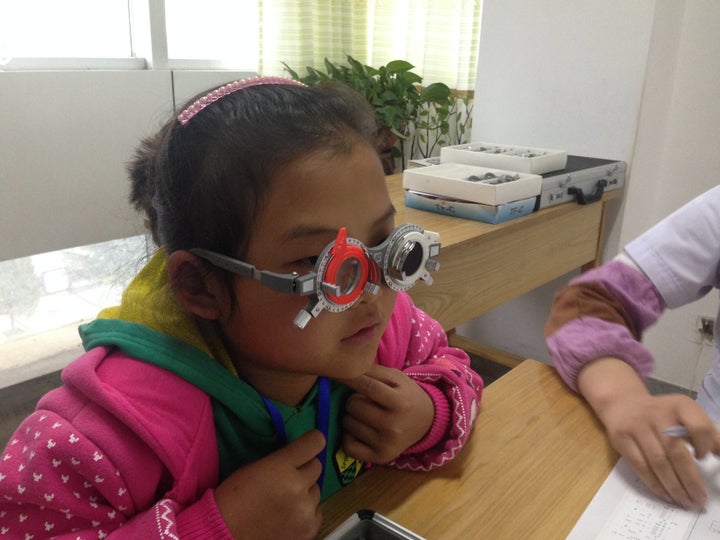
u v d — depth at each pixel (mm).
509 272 1569
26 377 1880
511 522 545
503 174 1581
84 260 2080
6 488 469
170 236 536
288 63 2500
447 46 2648
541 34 1953
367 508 562
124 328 564
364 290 483
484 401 747
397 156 2615
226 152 487
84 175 1957
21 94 1778
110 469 478
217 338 576
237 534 482
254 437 597
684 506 561
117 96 1989
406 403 624
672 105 1995
